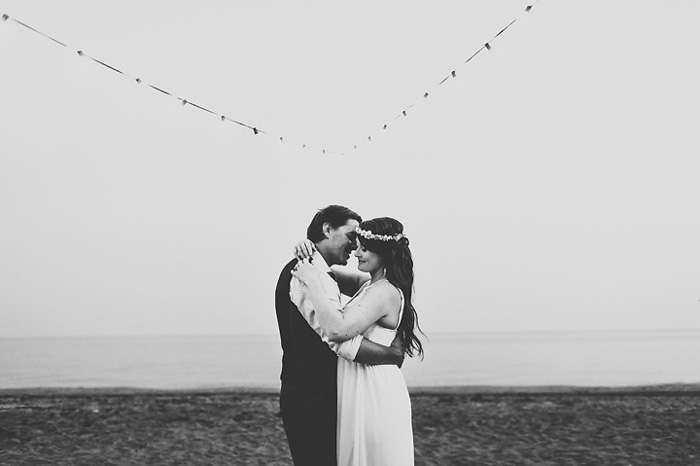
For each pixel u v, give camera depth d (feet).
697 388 51.08
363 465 9.84
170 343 156.56
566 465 22.47
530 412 35.40
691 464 22.45
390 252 10.31
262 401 40.73
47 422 32.63
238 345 145.28
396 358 10.09
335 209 10.99
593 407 37.35
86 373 79.61
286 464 22.21
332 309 9.48
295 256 10.05
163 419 33.19
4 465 22.48
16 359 104.63
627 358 90.68
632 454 24.23
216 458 23.38
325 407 10.09
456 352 105.70
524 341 135.33
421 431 29.48
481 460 23.32
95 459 23.44
